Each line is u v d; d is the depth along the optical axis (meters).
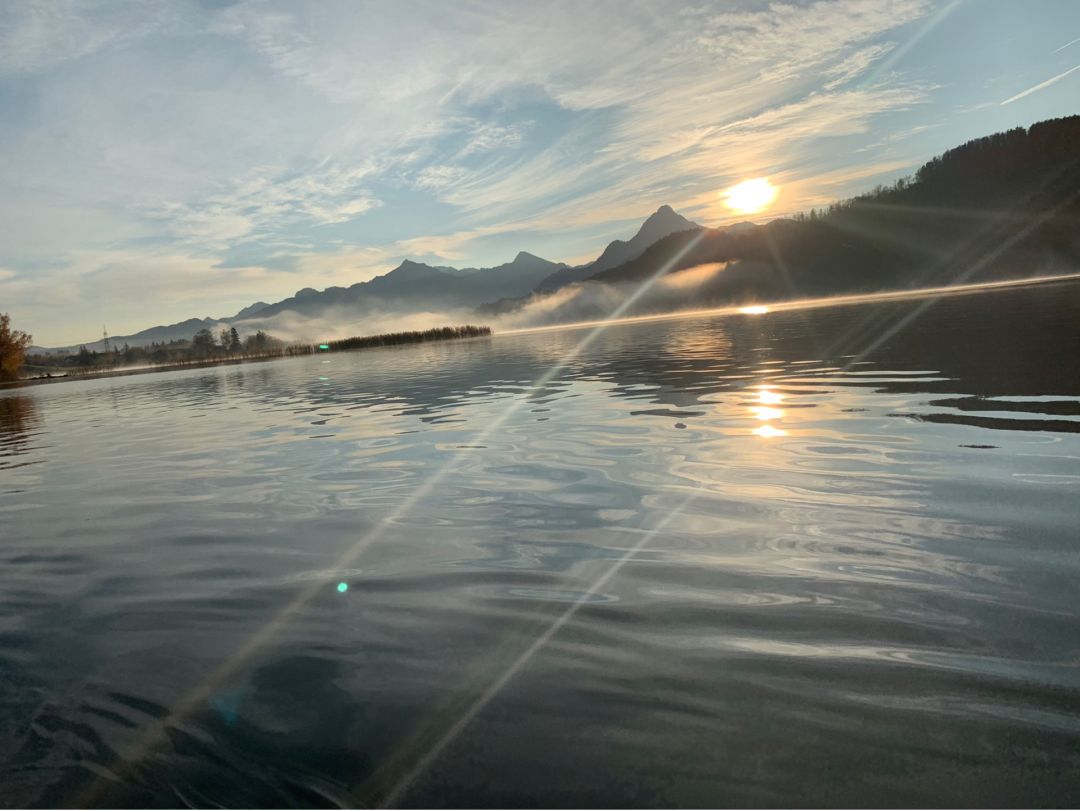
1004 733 1.43
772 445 4.36
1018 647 1.77
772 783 1.33
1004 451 3.71
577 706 1.67
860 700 1.59
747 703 1.62
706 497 3.37
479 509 3.50
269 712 1.76
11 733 1.74
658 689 1.72
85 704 1.86
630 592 2.34
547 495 3.66
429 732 1.61
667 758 1.44
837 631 1.94
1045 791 1.26
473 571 2.66
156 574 2.93
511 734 1.58
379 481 4.34
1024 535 2.53
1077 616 1.91
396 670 1.93
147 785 1.50
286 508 3.87
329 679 1.91
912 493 3.13
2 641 2.31
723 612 2.12
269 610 2.44
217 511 3.95
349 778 1.47
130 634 2.31
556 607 2.27
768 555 2.57
